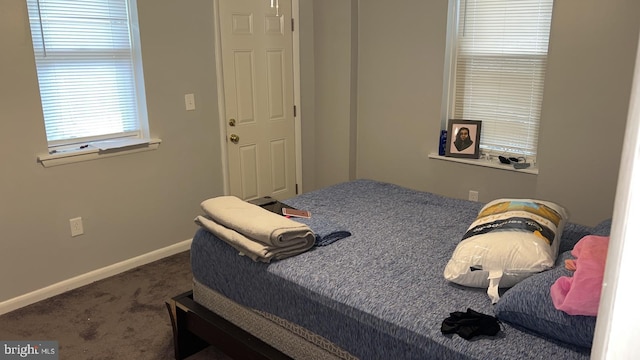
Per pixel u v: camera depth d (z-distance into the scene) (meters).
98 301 3.06
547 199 3.44
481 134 3.96
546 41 3.50
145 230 3.57
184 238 3.84
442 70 3.91
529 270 1.76
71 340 2.66
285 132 4.46
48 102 3.05
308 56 4.49
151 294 3.15
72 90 3.15
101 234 3.33
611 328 0.39
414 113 4.15
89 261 3.30
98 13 3.17
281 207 2.64
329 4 4.33
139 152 3.43
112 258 3.42
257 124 4.21
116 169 3.33
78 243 3.23
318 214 2.68
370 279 1.92
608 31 2.96
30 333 2.72
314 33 4.50
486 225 2.02
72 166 3.12
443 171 4.07
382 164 4.47
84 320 2.85
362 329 1.74
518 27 3.61
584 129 3.17
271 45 4.17
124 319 2.87
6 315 2.90
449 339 1.54
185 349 2.50
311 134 4.70
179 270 3.50
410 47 4.05
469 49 3.88
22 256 2.99
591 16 3.00
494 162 3.80
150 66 3.38
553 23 3.15
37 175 2.98
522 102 3.70
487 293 1.79
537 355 1.44
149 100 3.42
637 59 0.37
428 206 2.81
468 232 2.06
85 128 3.25
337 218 2.61
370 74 4.35
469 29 3.85
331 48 4.43
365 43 4.32
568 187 3.32
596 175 3.18
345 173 4.61
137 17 3.27
